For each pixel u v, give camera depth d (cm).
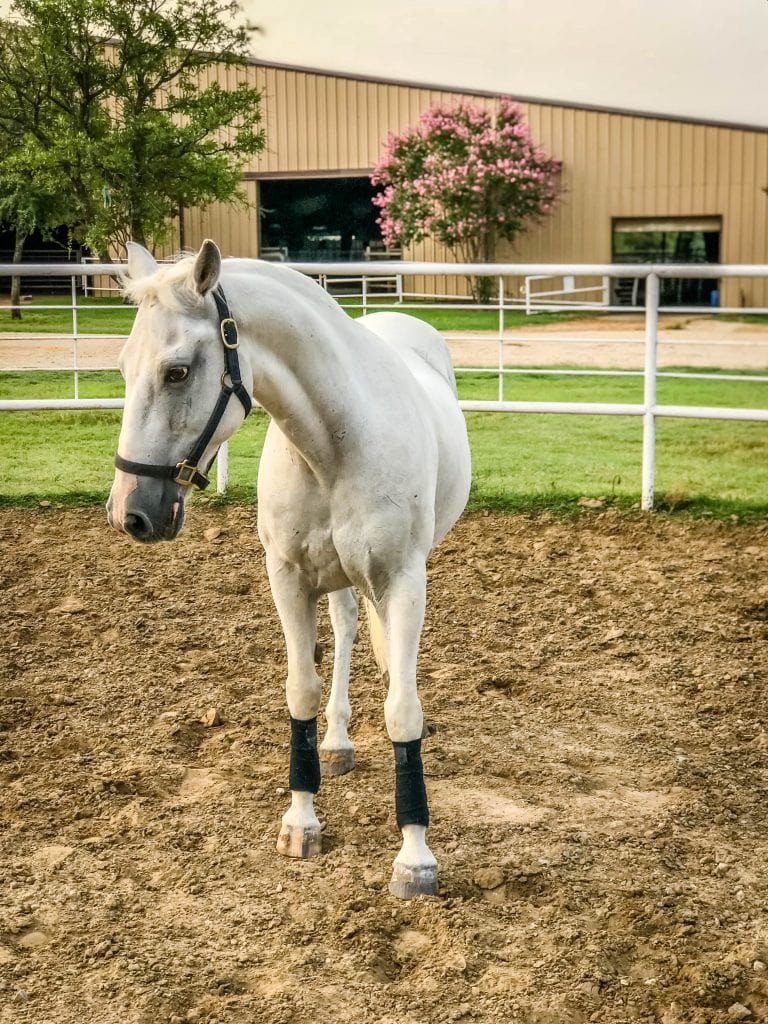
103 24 2142
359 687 489
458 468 388
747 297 2569
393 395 332
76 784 397
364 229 2805
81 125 2136
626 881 337
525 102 2650
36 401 761
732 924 318
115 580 612
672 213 2605
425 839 352
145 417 278
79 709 462
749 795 394
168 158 2148
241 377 292
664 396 1219
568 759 419
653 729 444
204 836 365
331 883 338
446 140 2544
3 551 658
